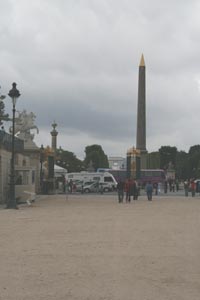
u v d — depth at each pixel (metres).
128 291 10.39
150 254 14.91
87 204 42.78
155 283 11.14
